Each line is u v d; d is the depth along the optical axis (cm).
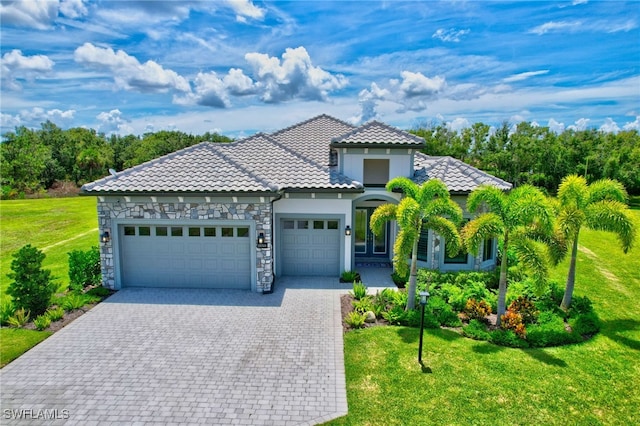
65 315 1284
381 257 2039
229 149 1861
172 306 1372
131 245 1538
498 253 1788
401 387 883
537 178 4372
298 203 1652
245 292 1516
